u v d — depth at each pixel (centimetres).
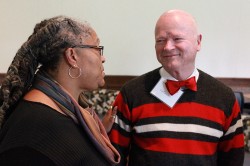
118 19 311
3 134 72
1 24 311
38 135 68
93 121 90
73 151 72
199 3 308
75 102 82
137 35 313
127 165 127
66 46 77
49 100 77
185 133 114
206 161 114
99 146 83
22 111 73
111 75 318
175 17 115
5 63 318
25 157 64
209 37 313
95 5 309
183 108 116
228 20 311
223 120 118
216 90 120
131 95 121
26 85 80
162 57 118
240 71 319
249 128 191
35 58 78
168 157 112
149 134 116
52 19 79
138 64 318
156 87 120
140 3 308
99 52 84
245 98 270
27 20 311
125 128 123
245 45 314
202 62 317
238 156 122
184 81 117
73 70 80
